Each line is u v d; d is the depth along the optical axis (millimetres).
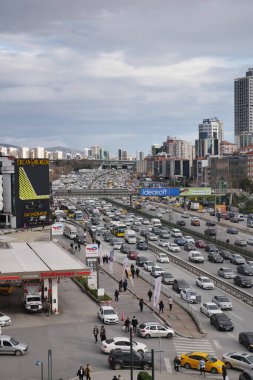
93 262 91375
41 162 154625
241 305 79812
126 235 145125
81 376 48750
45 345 60125
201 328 66000
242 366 52938
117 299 80625
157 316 72438
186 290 82188
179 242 140250
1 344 56906
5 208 150000
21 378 50188
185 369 53469
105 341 57781
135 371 52469
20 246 94312
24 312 74438
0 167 149750
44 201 155750
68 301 80812
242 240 139000
